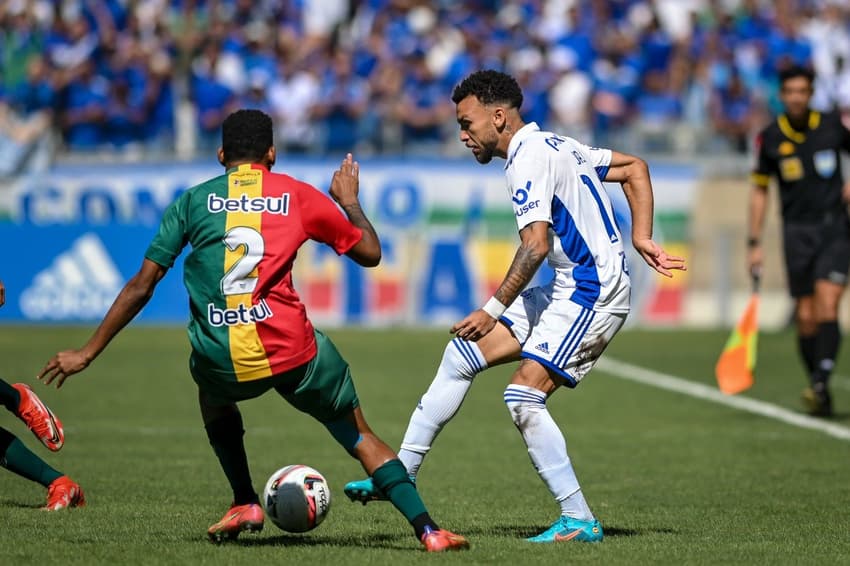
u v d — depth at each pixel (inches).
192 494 1009.5
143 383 1771.7
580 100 2819.9
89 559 751.1
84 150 2691.9
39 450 1243.8
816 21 3110.2
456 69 2834.6
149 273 762.2
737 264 2586.1
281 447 1280.8
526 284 797.9
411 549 794.2
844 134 1485.0
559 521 837.8
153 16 3009.4
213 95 2714.1
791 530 887.1
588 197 836.0
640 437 1370.6
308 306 2456.9
